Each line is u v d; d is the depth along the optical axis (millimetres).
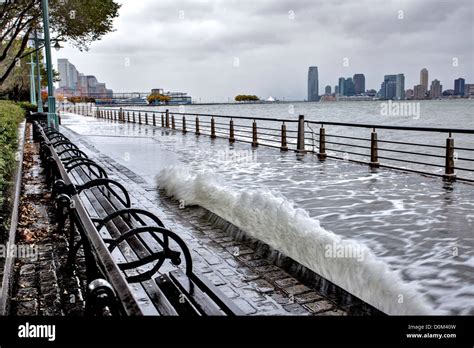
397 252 6027
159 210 8156
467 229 7035
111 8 27031
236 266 5324
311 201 9180
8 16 22062
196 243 6203
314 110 158125
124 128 36156
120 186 6273
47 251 5004
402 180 11500
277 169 13719
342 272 4797
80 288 4023
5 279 3598
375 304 4309
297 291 4621
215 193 7910
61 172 5613
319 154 16469
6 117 12469
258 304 4309
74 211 4059
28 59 55438
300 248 5480
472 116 100062
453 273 5254
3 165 6410
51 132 13070
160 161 15734
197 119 28656
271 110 168250
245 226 6621
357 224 7414
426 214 7996
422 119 88375
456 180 11352
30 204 7090
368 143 41125
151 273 3963
